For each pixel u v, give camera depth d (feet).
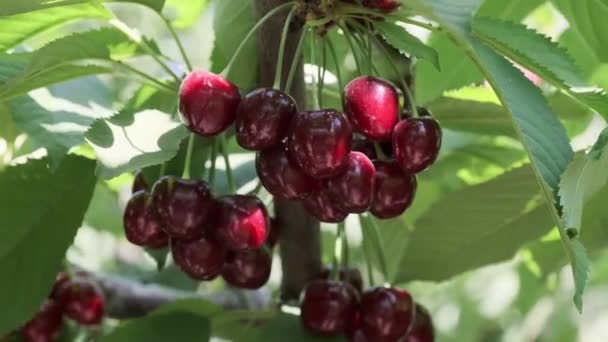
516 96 2.28
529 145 2.27
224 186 2.90
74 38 2.57
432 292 5.42
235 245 2.52
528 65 2.37
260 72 2.65
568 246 2.24
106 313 3.13
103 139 2.38
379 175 2.48
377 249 2.81
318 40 2.66
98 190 3.83
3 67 2.68
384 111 2.44
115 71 2.64
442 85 3.00
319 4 2.51
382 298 2.67
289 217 2.76
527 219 2.93
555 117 2.29
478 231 2.95
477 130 2.97
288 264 2.83
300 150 2.38
